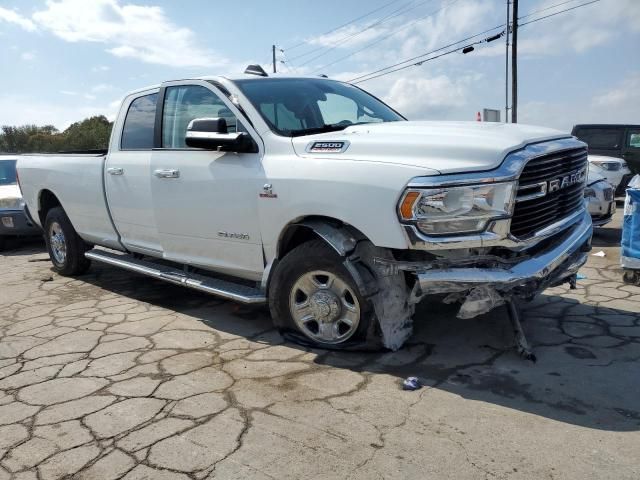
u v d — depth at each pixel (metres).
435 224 3.21
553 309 4.75
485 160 3.23
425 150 3.37
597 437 2.77
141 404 3.31
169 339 4.41
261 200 4.00
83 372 3.84
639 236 5.45
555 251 3.61
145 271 5.23
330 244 3.59
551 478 2.47
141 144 5.20
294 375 3.61
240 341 4.29
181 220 4.72
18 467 2.73
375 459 2.65
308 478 2.54
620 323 4.38
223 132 4.14
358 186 3.43
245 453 2.75
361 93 5.41
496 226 3.19
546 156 3.52
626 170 12.46
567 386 3.32
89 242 6.45
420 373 3.56
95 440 2.94
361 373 3.59
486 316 4.54
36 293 6.14
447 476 2.51
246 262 4.32
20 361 4.11
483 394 3.26
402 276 3.61
